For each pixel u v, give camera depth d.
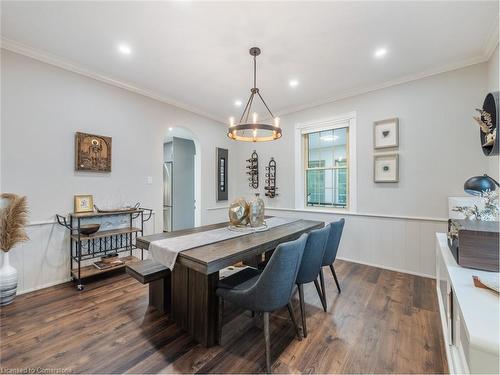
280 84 3.40
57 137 2.83
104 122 3.23
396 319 2.15
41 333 1.92
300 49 2.55
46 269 2.76
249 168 5.11
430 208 3.06
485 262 1.33
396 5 1.93
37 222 2.68
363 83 3.37
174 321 2.09
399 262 3.29
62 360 1.64
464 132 2.84
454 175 2.90
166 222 5.68
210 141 4.86
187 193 5.83
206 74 3.12
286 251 1.56
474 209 1.96
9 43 2.44
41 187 2.71
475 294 1.07
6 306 2.33
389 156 3.34
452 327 1.50
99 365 1.60
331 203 4.10
